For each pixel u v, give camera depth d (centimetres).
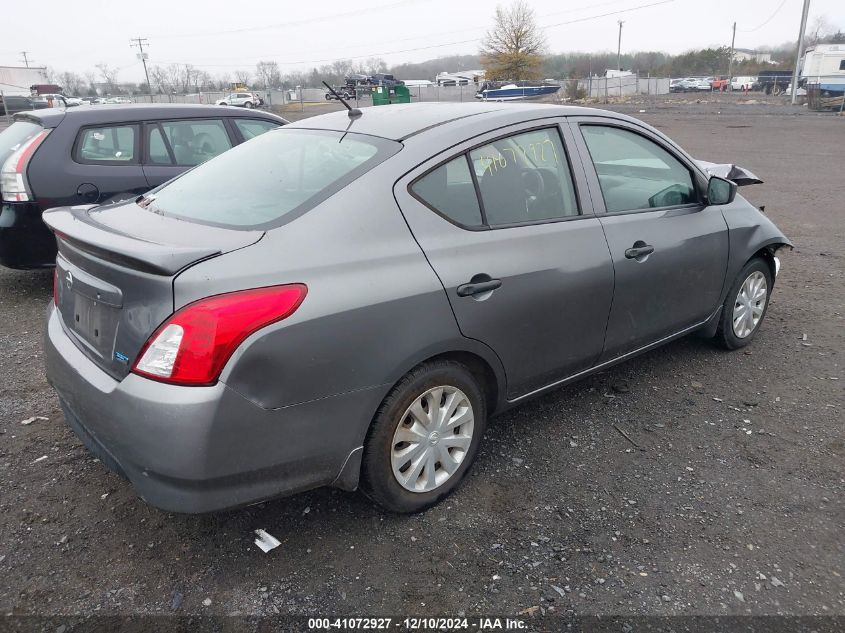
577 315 336
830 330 520
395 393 269
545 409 394
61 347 276
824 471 331
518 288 303
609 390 419
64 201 569
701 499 308
